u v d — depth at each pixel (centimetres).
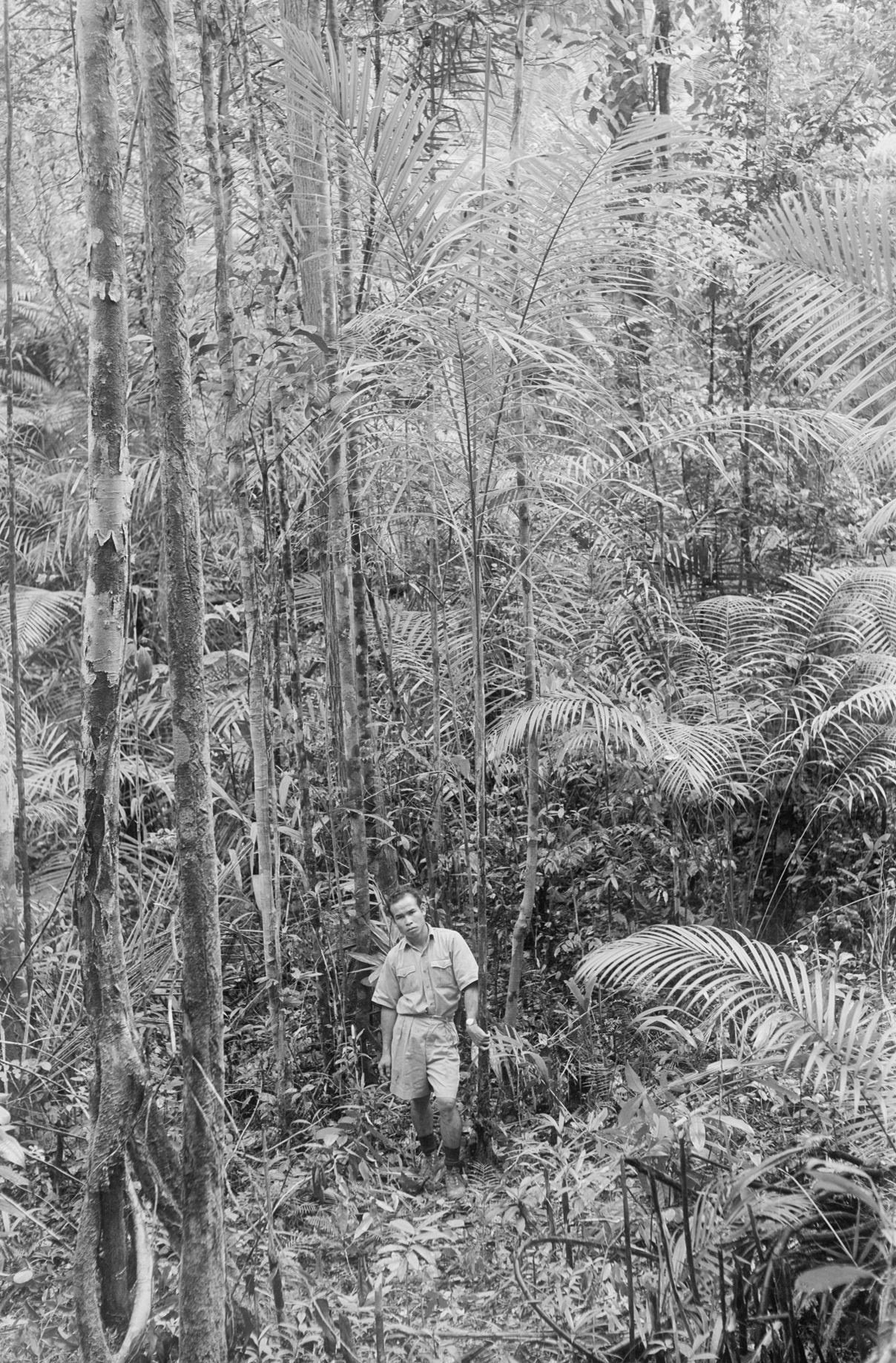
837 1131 288
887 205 287
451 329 388
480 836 436
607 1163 332
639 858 552
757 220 623
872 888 557
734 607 607
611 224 395
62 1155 360
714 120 684
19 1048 398
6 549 791
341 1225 330
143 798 530
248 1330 259
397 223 394
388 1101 468
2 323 845
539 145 450
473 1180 402
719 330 623
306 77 376
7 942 419
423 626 597
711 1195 273
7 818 420
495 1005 513
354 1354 260
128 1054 216
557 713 452
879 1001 412
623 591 583
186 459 214
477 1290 303
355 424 445
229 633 605
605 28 534
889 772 543
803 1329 241
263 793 408
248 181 491
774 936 554
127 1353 190
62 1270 309
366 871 495
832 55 727
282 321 423
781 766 565
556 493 505
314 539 510
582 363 413
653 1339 246
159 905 416
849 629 577
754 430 638
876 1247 238
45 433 864
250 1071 468
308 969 509
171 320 213
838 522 663
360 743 509
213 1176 213
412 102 374
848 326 296
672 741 502
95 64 212
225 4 403
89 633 216
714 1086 345
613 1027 481
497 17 522
